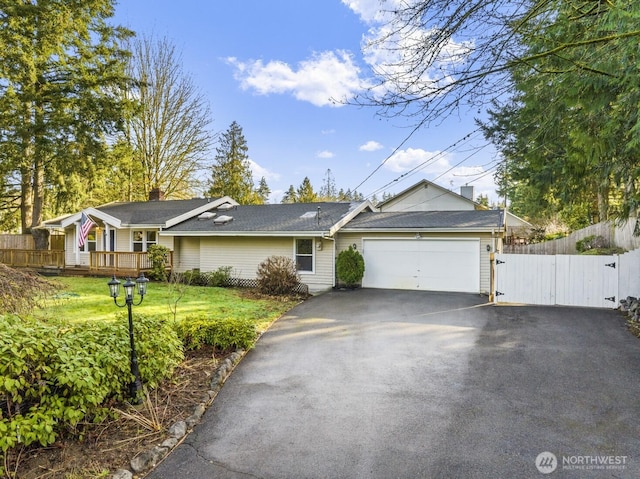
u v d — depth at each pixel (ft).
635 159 21.30
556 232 85.66
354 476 10.55
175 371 18.08
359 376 17.81
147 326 16.43
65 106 59.52
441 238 42.47
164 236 54.85
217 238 51.11
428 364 19.20
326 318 29.60
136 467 10.84
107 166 65.82
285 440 12.44
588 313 29.09
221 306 34.35
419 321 27.96
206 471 10.85
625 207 25.17
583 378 16.97
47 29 55.88
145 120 79.36
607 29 12.26
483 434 12.60
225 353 20.86
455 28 13.74
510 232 80.38
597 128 16.12
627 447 11.73
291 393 16.08
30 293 21.09
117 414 13.17
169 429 12.85
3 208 69.92
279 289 41.19
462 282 41.68
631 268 30.42
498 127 37.19
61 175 60.70
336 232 44.96
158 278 51.55
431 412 14.19
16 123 56.54
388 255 44.62
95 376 12.16
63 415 11.21
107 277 54.03
